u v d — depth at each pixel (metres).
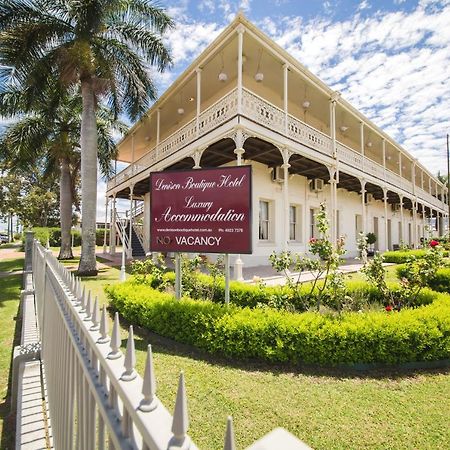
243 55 10.54
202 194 4.49
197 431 2.26
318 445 2.11
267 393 2.81
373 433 2.24
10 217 44.12
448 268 7.90
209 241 4.39
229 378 3.11
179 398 0.76
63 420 1.74
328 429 2.28
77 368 1.49
